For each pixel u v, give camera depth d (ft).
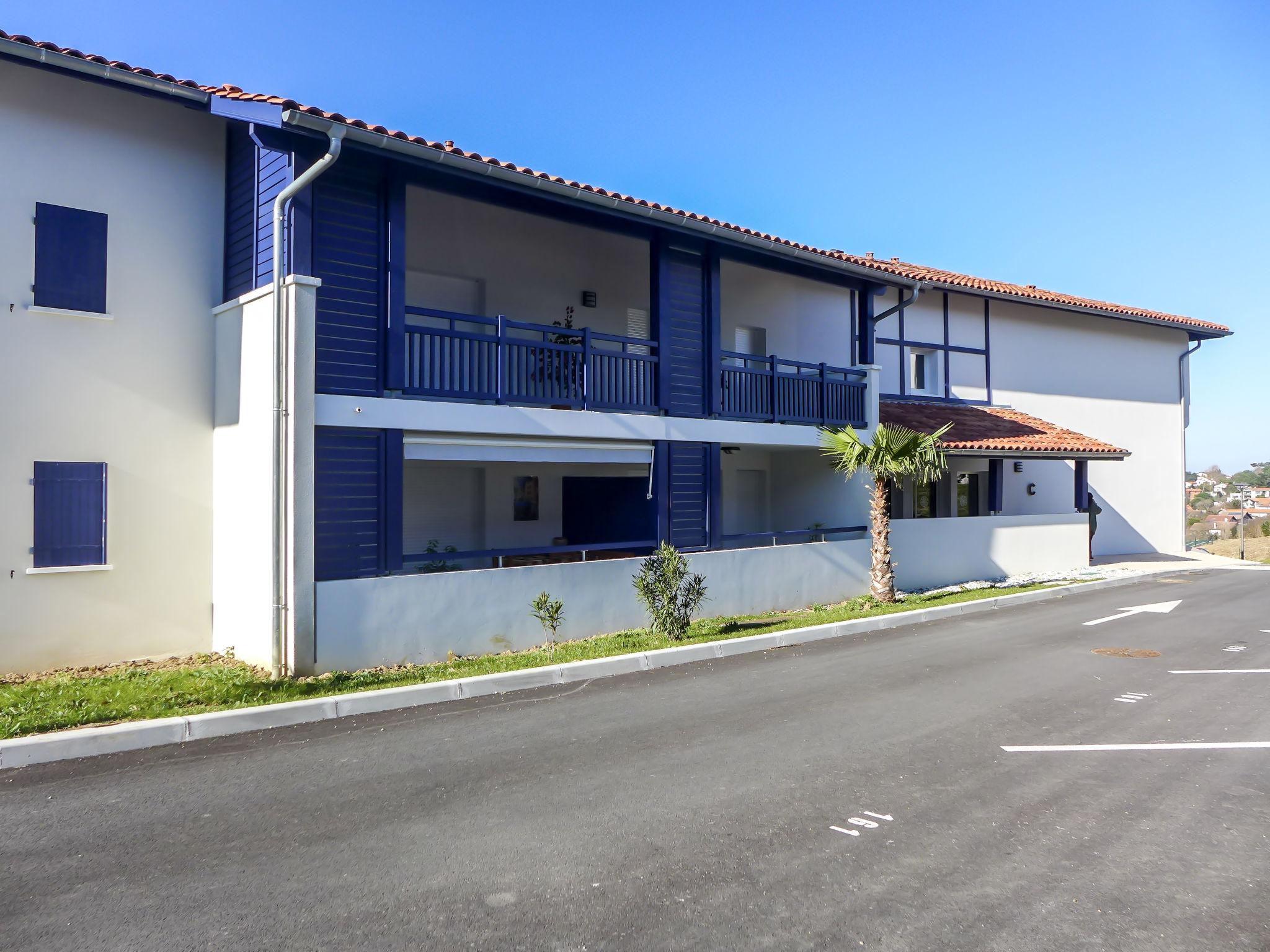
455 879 14.98
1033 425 69.72
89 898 14.26
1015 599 51.62
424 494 48.11
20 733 22.34
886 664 33.55
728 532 59.88
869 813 18.13
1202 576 66.33
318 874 15.19
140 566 34.45
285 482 31.35
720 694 28.76
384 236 34.55
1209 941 12.97
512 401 38.09
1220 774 20.63
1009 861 15.78
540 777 20.43
